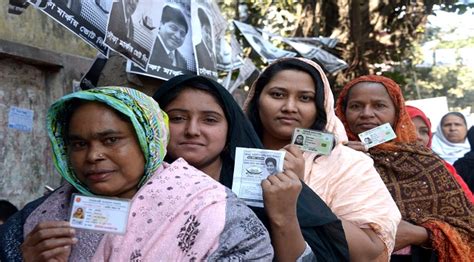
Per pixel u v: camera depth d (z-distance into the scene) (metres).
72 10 2.56
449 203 3.03
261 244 1.76
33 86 5.03
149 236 1.71
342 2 8.18
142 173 1.83
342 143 2.62
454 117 7.38
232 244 1.71
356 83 3.29
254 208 2.07
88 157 1.77
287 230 1.96
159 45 3.30
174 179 1.82
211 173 2.17
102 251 1.72
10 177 4.77
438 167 3.11
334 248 2.12
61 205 1.88
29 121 4.98
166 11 3.37
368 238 2.25
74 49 5.61
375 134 3.07
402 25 8.44
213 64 3.74
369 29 8.35
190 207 1.74
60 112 1.87
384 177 3.10
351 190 2.35
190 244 1.70
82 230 1.70
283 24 8.55
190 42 3.54
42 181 5.16
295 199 1.98
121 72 3.41
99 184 1.78
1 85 4.68
